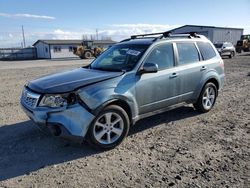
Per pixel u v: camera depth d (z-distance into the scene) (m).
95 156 4.16
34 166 3.88
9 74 15.89
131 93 4.54
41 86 4.27
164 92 5.14
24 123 5.78
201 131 5.19
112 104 4.38
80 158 4.10
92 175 3.59
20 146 4.56
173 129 5.31
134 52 5.03
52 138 4.88
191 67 5.68
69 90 3.98
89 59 36.72
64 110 3.94
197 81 5.86
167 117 6.06
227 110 6.65
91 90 4.10
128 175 3.56
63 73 4.99
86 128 4.06
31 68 20.73
